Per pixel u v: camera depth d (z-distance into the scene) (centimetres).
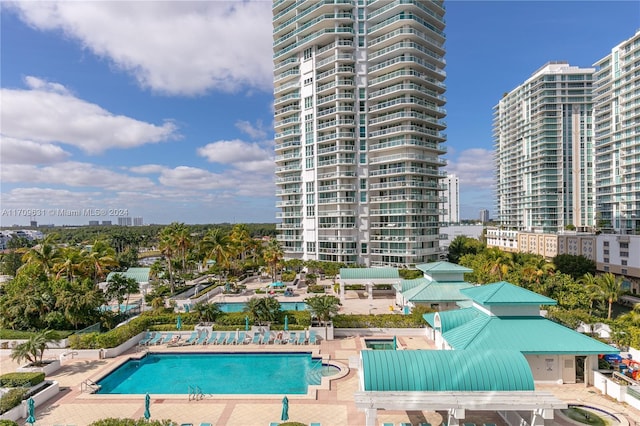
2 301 3838
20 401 2266
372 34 8369
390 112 8319
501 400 1748
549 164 14162
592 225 13675
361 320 3838
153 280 6775
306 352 3309
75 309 3716
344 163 8219
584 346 2450
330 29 8325
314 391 2480
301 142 9050
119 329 3503
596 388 2459
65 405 2355
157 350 3391
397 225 7931
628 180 10225
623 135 10319
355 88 8362
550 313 3681
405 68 8088
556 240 9862
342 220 8262
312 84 8756
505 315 2727
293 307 5438
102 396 2469
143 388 2719
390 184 8012
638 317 3316
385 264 8062
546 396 1775
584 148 14062
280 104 9412
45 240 5253
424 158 8006
